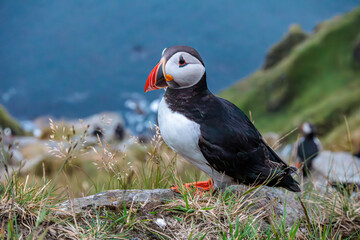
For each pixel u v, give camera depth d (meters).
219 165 3.71
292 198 4.37
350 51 32.12
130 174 4.14
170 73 3.69
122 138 11.11
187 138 3.71
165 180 4.61
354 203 4.34
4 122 17.75
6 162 3.56
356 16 33.91
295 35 38.44
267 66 38.78
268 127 30.95
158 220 3.55
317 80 31.91
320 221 4.01
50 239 3.18
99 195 3.82
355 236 3.85
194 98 3.75
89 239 3.19
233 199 3.86
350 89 29.61
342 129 20.67
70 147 3.72
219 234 3.34
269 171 3.81
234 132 3.71
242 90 35.97
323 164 8.33
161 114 3.88
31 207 3.44
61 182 5.34
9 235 3.03
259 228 3.53
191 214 3.62
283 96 32.31
